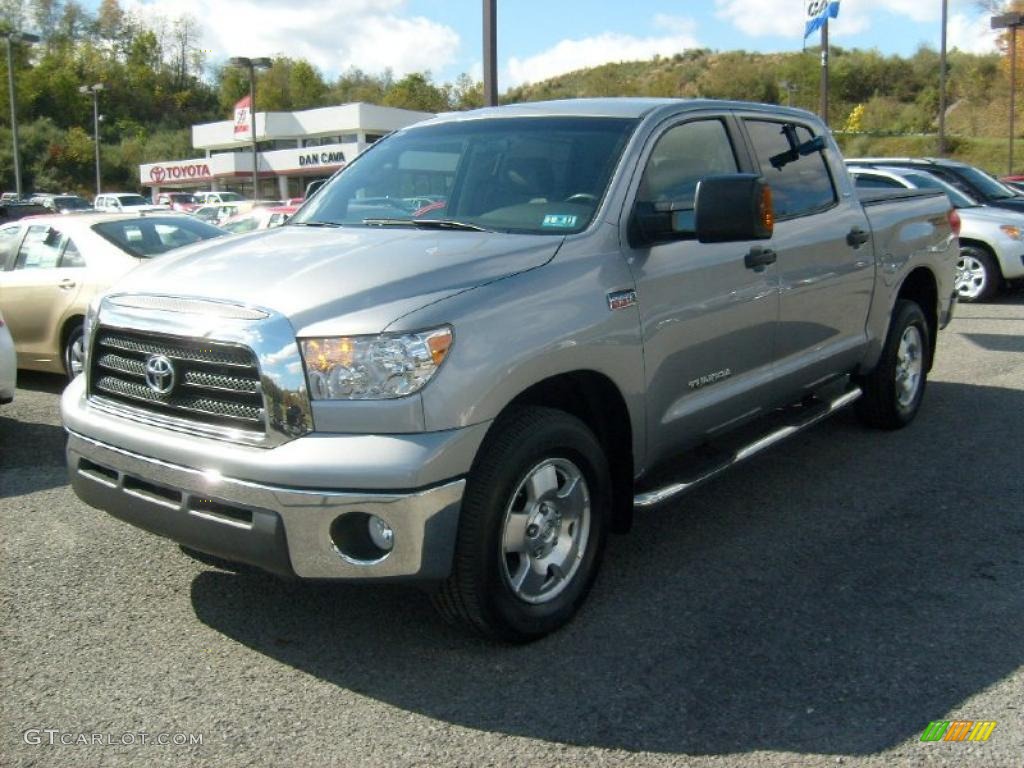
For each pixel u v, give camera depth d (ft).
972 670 11.69
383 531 10.86
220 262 12.74
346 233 13.84
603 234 13.26
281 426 10.87
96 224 27.55
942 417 23.36
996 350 31.94
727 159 16.17
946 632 12.66
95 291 26.12
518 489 11.69
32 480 19.53
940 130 107.14
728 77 278.87
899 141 193.36
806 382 17.88
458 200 14.62
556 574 12.66
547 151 14.62
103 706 11.09
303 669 11.89
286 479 10.65
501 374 11.29
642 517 16.97
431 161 15.56
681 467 15.48
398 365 10.69
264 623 13.08
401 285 11.44
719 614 13.23
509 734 10.50
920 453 20.49
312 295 11.30
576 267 12.69
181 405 11.71
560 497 12.53
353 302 11.14
